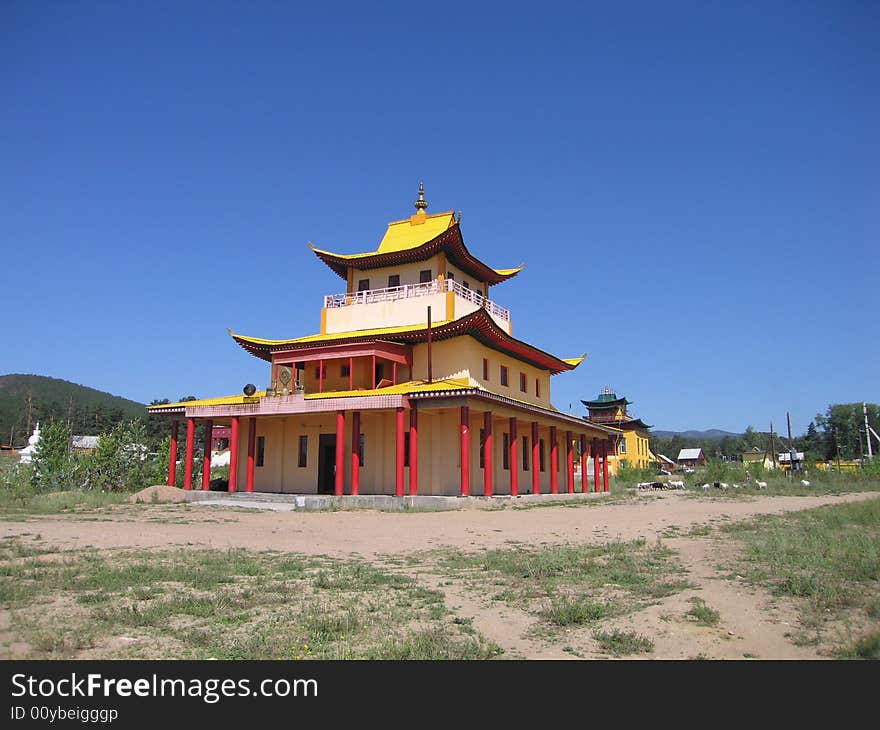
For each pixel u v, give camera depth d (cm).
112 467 4378
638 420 10756
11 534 2003
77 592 1177
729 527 2328
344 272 4884
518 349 4438
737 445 18088
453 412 3897
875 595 1130
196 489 4309
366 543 2008
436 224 4897
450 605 1145
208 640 912
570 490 5144
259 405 3869
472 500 3381
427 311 4062
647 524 2534
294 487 4262
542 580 1366
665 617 1049
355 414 3588
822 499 4309
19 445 13000
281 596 1182
